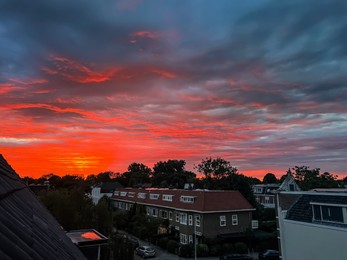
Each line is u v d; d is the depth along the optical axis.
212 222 36.75
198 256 33.12
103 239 11.29
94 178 110.69
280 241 22.23
